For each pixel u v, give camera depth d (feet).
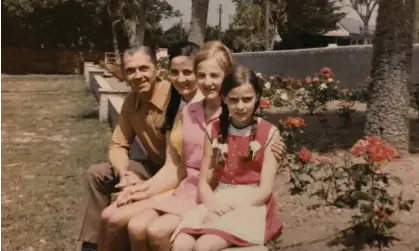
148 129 13.53
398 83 25.53
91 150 31.01
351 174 18.03
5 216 19.26
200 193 11.13
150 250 11.08
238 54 83.15
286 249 15.12
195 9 53.11
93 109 53.26
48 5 158.40
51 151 31.45
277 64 71.97
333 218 17.29
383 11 25.70
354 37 213.66
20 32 164.35
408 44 25.63
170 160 12.69
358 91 47.09
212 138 11.27
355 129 32.73
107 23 175.22
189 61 12.66
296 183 20.02
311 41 195.72
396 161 24.30
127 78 13.24
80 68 170.91
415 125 34.78
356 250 15.01
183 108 12.39
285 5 185.78
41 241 16.94
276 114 40.16
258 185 11.19
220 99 11.73
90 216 13.34
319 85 41.16
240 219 10.50
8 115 49.34
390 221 15.47
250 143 11.01
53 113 50.83
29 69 165.17
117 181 13.56
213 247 10.02
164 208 11.31
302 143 28.40
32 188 23.09
